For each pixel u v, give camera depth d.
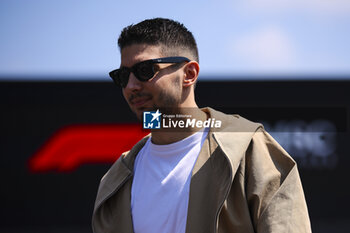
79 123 15.49
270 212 3.38
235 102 14.61
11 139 15.54
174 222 3.68
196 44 4.33
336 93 14.73
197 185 3.67
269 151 3.79
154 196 3.89
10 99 15.21
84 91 15.34
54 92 15.30
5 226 15.47
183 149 3.96
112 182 4.34
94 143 15.53
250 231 3.40
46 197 15.69
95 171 15.64
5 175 15.59
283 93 14.71
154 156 4.14
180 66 4.00
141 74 3.86
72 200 15.71
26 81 15.20
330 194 15.19
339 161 15.11
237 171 3.59
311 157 15.00
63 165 15.70
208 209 3.57
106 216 4.30
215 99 14.58
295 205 3.42
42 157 15.60
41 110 15.45
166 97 3.91
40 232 15.39
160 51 3.92
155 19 4.14
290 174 3.56
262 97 14.61
